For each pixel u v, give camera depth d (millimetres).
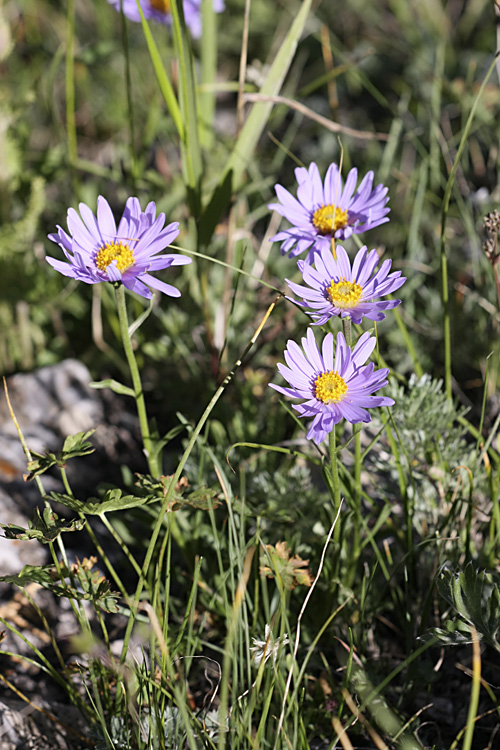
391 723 672
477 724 703
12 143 854
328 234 706
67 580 744
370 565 743
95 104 1226
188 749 686
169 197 875
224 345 748
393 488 743
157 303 885
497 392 815
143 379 870
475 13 1371
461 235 928
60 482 800
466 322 850
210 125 844
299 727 681
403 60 1322
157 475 707
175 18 749
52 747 691
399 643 737
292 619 726
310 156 1146
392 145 911
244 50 781
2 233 844
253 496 740
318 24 1325
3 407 833
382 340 866
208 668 723
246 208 941
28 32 1260
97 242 678
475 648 633
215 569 748
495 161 936
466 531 716
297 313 852
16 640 729
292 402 798
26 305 875
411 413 728
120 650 728
